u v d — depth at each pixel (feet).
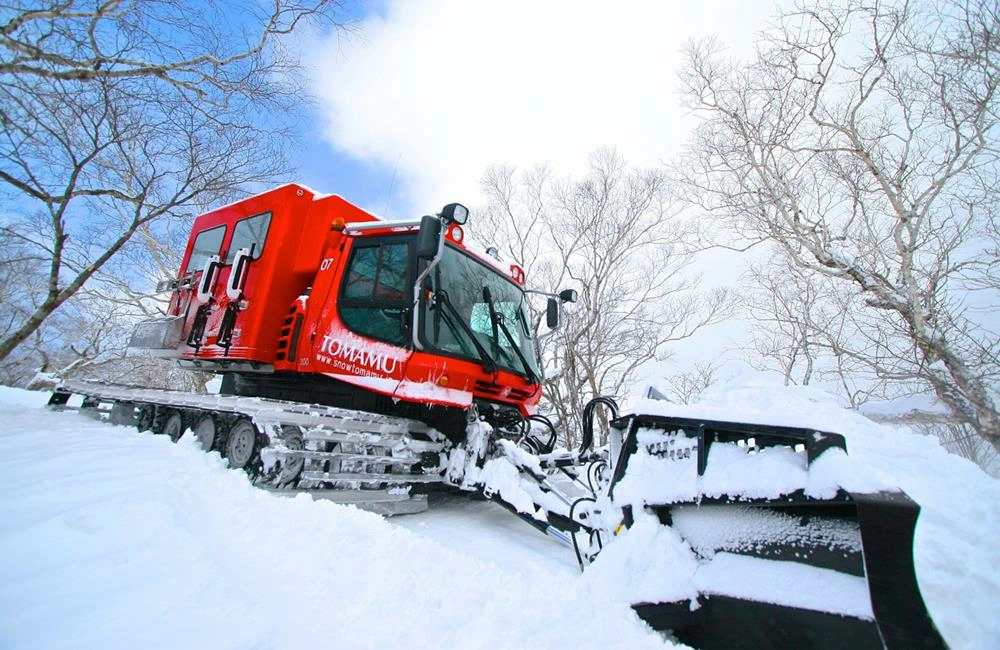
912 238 30.14
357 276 15.84
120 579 6.48
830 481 6.55
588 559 10.02
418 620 6.79
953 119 29.63
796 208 35.73
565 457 13.98
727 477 7.75
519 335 18.95
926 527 8.32
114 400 21.29
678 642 7.63
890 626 5.67
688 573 7.80
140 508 8.79
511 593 7.66
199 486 11.24
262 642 5.72
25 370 54.75
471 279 16.81
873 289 31.53
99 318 53.06
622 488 9.02
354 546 8.84
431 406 15.70
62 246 29.04
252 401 13.61
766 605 7.07
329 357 15.44
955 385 25.63
